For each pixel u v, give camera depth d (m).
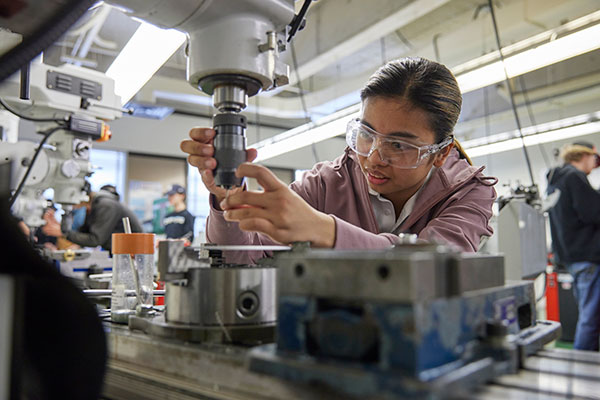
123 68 1.67
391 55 4.33
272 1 0.71
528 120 6.05
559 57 2.46
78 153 1.51
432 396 0.37
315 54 4.07
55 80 1.42
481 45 4.07
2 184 0.41
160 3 0.65
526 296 0.72
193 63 0.71
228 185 0.73
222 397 0.50
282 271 0.50
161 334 0.64
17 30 0.77
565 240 3.11
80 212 3.00
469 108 5.89
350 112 3.41
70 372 0.44
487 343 0.54
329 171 1.35
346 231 0.77
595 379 0.52
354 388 0.40
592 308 3.03
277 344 0.50
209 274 0.63
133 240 0.86
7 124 1.43
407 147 0.98
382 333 0.43
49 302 0.43
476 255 0.58
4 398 0.42
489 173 6.76
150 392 0.58
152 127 6.29
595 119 4.14
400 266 0.41
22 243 0.41
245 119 0.73
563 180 3.10
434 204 1.16
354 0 3.11
